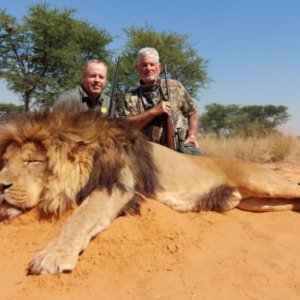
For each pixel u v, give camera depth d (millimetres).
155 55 2402
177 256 1319
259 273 1252
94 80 2256
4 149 1498
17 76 8289
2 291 1082
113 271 1209
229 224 1673
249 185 1848
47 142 1426
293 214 1921
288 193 1872
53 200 1432
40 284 1104
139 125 2229
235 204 1894
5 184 1370
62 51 8406
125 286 1136
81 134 1441
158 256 1300
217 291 1133
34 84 8484
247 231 1628
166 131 2271
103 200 1374
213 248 1415
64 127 1441
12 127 1454
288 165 4426
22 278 1130
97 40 8805
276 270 1282
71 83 8555
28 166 1426
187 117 2539
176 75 9773
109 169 1446
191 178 1778
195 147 2406
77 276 1157
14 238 1353
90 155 1451
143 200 1548
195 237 1458
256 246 1479
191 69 9734
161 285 1146
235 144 5137
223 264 1301
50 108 1562
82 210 1310
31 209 1444
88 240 1267
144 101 2426
